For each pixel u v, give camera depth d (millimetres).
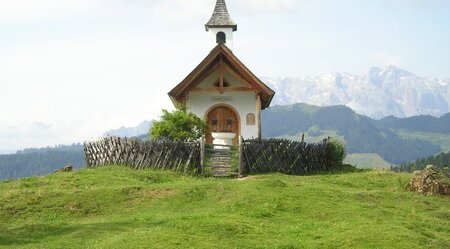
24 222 22266
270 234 18531
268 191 23984
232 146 34625
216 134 38500
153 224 19578
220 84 42750
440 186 27375
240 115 44750
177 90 42375
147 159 33750
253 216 20828
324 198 23219
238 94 44938
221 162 33812
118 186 26422
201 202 23641
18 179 30766
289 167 34500
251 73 42500
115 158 35875
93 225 19922
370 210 21797
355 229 18516
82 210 23391
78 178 29609
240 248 16891
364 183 30531
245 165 33188
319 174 35719
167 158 33062
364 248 16719
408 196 26328
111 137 36812
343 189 27234
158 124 36875
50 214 23062
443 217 23141
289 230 19109
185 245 16703
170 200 23984
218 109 45156
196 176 32031
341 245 17125
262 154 33656
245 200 22562
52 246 17062
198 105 44969
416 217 21984
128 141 35031
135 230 18438
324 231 18766
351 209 21688
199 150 32875
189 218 20047
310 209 21719
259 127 43125
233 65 42625
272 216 21000
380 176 32625
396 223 19938
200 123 37875
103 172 31625
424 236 18297
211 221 19234
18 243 18047
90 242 17469
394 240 17344
